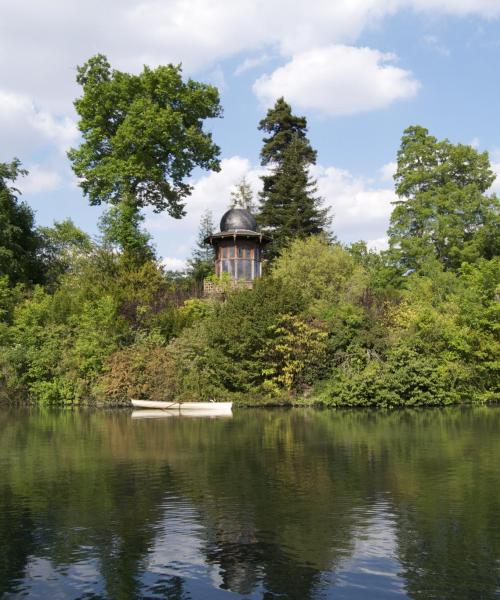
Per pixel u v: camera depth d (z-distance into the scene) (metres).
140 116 44.50
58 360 35.31
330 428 22.98
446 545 9.48
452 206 53.59
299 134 63.66
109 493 12.76
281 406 32.81
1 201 45.94
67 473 14.78
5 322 37.97
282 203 59.28
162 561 8.95
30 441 20.11
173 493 12.70
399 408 31.81
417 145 56.03
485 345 35.59
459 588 7.97
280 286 35.25
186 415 28.80
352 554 9.12
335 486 13.19
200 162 50.12
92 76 46.16
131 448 18.45
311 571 8.54
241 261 46.75
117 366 33.00
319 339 33.91
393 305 37.75
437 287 42.75
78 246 59.06
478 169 56.00
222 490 12.91
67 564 8.86
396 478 13.96
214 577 8.38
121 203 45.94
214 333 33.75
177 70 47.53
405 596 7.76
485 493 12.52
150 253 46.22
